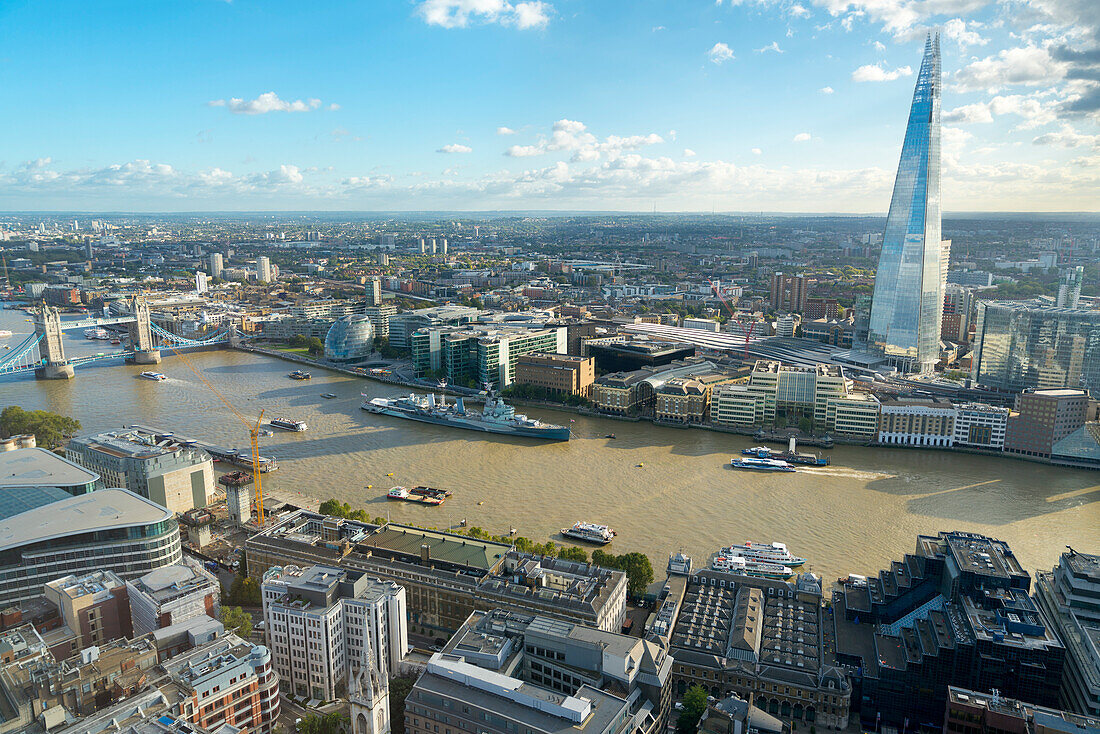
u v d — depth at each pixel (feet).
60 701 625.00
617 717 623.77
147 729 579.07
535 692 637.30
